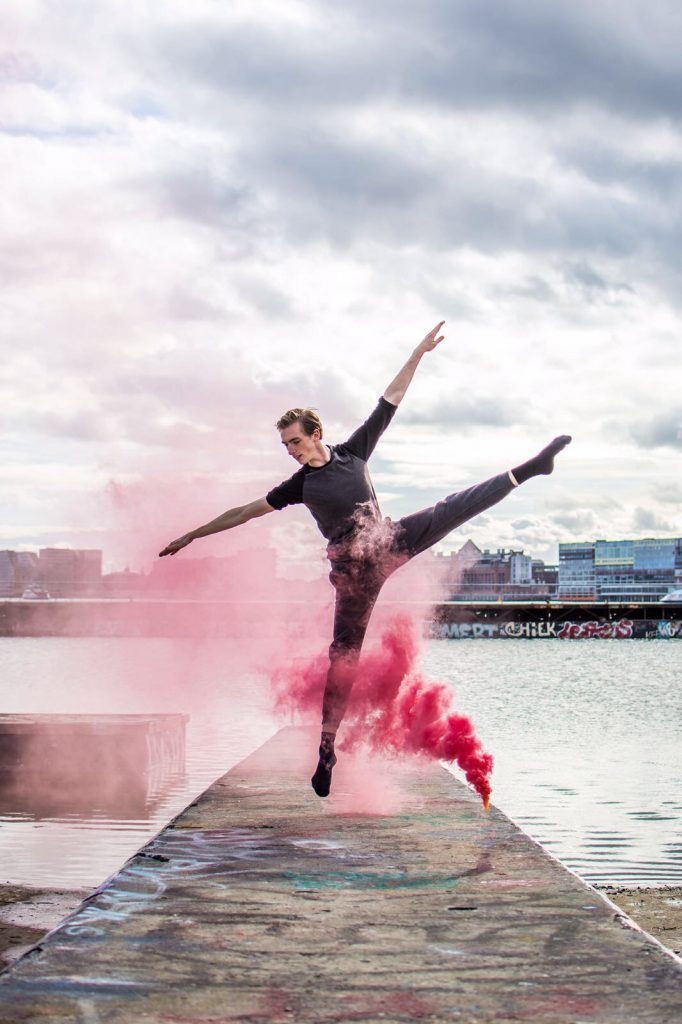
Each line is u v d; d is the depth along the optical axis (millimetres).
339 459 5254
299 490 5273
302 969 3273
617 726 25672
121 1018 2838
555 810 13078
